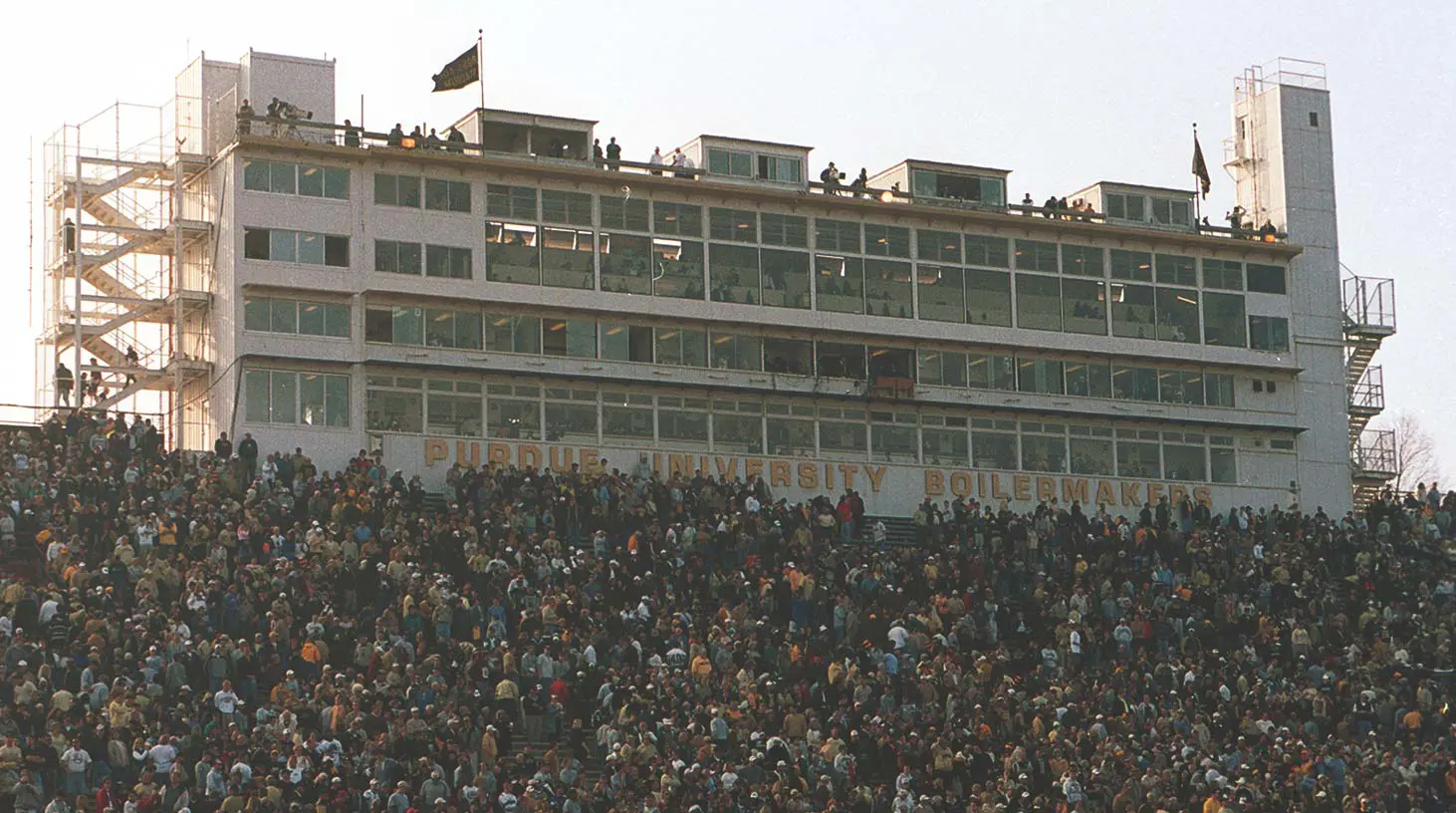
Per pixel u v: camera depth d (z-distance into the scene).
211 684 66.19
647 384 100.12
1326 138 117.38
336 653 70.69
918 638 79.69
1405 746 80.19
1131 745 74.50
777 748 68.50
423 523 79.62
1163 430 110.50
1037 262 109.06
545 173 99.56
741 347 102.62
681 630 76.50
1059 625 85.38
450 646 72.25
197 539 74.62
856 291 105.12
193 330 97.94
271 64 98.38
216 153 97.00
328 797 59.75
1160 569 92.12
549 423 98.31
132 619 67.06
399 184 97.31
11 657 63.97
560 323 99.25
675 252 101.88
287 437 93.19
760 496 92.88
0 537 74.94
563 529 85.62
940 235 107.38
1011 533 93.44
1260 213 116.94
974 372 107.00
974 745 71.69
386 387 95.56
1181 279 112.06
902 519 101.69
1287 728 77.88
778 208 104.19
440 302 96.88
